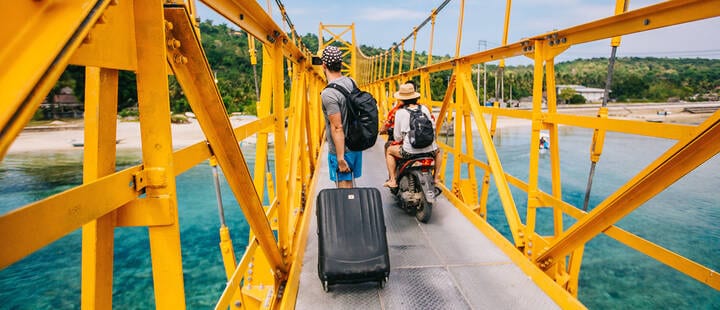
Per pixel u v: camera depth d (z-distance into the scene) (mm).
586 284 8914
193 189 17797
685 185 15211
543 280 2381
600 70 103000
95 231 801
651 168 1604
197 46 1093
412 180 3529
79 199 645
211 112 1274
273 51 2197
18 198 17500
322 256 2270
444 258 2826
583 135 32406
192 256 11078
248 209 1707
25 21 556
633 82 63969
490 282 2494
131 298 9359
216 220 13867
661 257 1661
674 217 11836
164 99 860
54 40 534
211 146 1310
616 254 10258
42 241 570
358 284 2477
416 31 6184
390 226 3459
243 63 46500
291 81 3307
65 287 10320
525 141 30594
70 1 608
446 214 3729
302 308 2234
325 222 2352
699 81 58750
